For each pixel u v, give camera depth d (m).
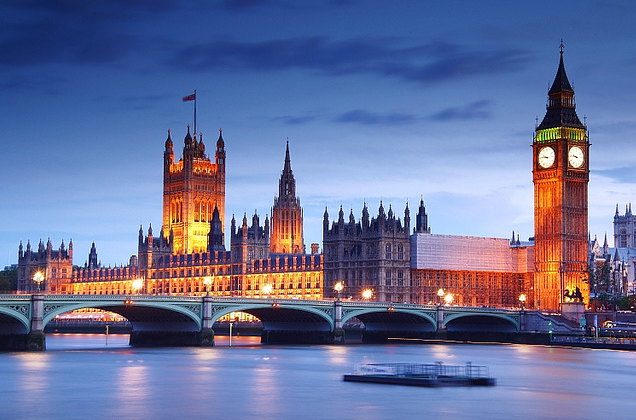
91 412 138.12
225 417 134.00
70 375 180.38
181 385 166.75
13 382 169.62
